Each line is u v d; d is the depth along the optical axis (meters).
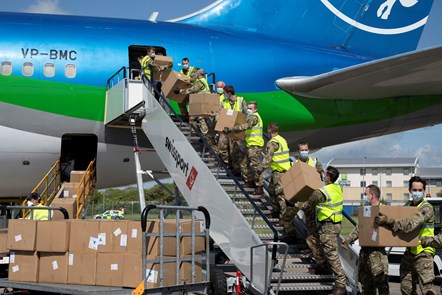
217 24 17.38
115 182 16.03
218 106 11.10
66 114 14.51
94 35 15.08
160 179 16.39
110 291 7.98
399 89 15.61
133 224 8.31
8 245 9.13
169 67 13.38
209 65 15.72
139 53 15.55
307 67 16.70
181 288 8.34
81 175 14.22
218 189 9.50
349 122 16.86
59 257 8.82
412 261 7.62
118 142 15.04
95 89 14.66
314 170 8.48
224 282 9.17
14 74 14.18
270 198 9.91
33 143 14.42
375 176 91.06
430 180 89.50
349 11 17.94
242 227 8.84
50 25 14.92
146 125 12.36
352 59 17.53
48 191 15.53
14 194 15.95
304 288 8.45
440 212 13.34
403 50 18.50
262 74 16.14
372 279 8.08
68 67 14.56
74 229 8.74
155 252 8.06
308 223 8.87
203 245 8.88
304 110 16.34
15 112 14.19
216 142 11.67
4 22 14.69
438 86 15.29
